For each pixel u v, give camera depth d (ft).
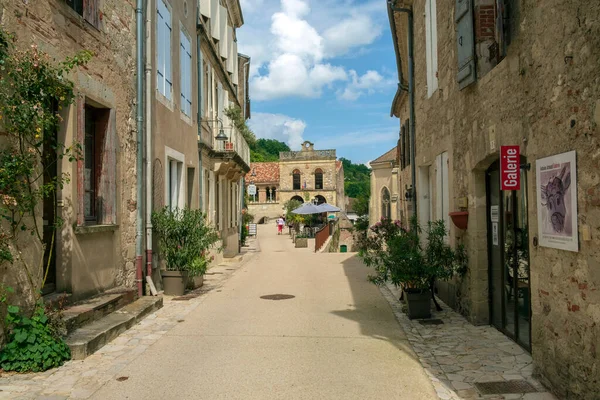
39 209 19.99
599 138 12.94
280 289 38.19
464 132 26.43
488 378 17.39
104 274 26.89
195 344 21.84
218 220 61.87
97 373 17.78
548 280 15.99
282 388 16.46
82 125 23.62
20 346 17.92
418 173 40.04
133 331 24.08
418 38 39.45
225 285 40.37
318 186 203.62
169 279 34.86
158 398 15.53
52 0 21.16
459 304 28.50
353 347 21.52
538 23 16.48
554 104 15.38
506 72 19.81
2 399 15.15
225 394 15.89
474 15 23.80
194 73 47.83
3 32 17.38
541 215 16.35
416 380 17.29
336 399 15.55
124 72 29.32
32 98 18.69
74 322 21.38
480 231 25.40
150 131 32.68
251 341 22.43
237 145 62.95
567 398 14.82
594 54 13.11
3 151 17.81
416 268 26.96
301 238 96.73
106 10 26.96
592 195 13.30
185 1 44.24
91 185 26.96
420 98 38.96
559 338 15.30
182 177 42.55
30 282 18.99
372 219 131.34
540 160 16.37
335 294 35.83
